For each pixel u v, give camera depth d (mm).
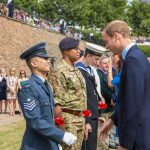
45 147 5398
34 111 5285
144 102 4219
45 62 5539
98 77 9000
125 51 4430
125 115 4215
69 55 6859
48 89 5574
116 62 8953
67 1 64812
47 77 6777
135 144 4227
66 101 6711
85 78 7598
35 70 5547
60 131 5293
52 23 46281
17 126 15250
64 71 6754
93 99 7555
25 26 34406
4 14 31422
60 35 44156
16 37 32562
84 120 6938
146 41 86562
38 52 5543
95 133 7543
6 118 17891
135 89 4176
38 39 37500
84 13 66125
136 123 4176
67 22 65750
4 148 11062
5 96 19688
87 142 7383
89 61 8812
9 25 31281
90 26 70938
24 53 5586
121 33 4465
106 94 9156
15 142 11938
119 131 4309
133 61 4254
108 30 4516
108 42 4535
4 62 30453
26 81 5453
